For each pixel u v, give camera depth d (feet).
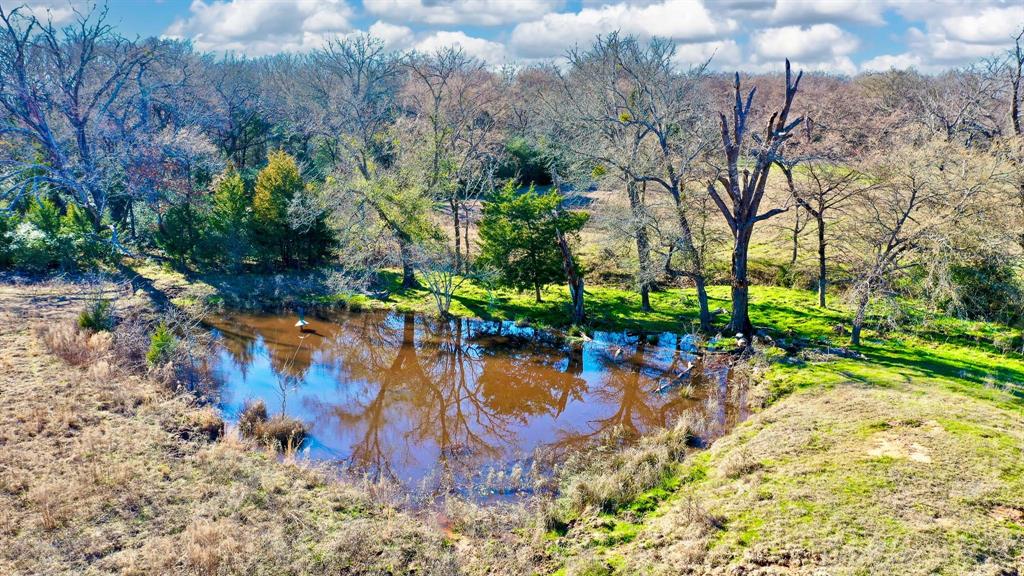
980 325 84.38
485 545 44.09
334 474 54.60
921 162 74.08
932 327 84.53
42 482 46.83
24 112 114.21
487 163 144.97
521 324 95.14
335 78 208.64
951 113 123.24
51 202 116.37
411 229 99.19
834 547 39.63
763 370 74.08
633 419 68.08
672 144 90.17
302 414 68.13
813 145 93.50
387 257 104.06
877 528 41.06
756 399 67.31
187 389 68.49
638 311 97.19
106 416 58.49
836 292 100.32
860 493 45.03
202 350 81.97
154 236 117.39
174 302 100.01
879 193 90.22
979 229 73.51
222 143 165.48
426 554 42.37
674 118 93.61
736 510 44.86
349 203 99.71
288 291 108.78
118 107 135.85
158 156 115.34
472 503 49.83
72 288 101.55
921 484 45.65
